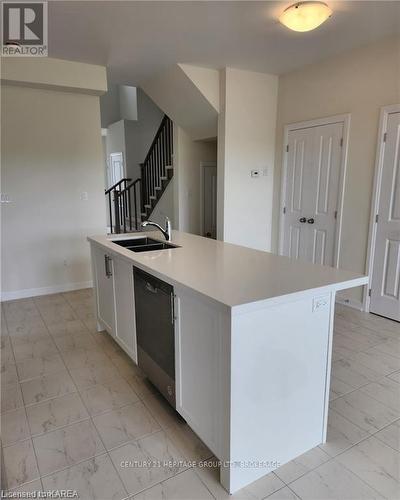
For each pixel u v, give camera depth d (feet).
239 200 14.83
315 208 13.82
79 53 11.79
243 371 4.98
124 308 8.46
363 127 11.78
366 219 12.03
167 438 6.36
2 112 12.59
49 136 13.50
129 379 8.26
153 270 6.57
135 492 5.26
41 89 13.05
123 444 6.21
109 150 30.99
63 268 14.57
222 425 5.19
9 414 7.01
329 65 12.63
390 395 7.61
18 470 5.65
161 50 11.64
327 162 13.12
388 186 11.27
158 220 22.41
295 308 5.38
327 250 13.48
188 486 5.36
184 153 17.58
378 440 6.30
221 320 4.91
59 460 5.85
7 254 13.43
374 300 12.10
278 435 5.59
